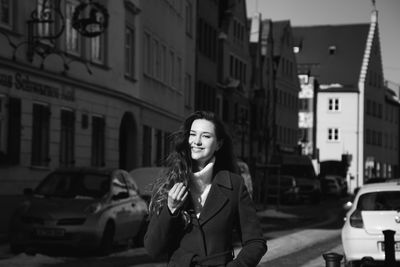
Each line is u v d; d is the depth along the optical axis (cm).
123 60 3123
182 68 4359
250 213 416
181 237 413
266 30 7444
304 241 2111
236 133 5888
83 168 1714
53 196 1627
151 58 3631
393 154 11569
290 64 8512
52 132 2414
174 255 412
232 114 5928
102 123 2866
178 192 406
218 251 409
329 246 1953
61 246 1558
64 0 2550
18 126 2184
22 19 2233
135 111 3303
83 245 1536
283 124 8200
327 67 10112
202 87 5028
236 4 6141
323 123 9812
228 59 5900
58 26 2494
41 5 2386
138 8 3312
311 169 5853
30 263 1400
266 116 7125
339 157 9762
